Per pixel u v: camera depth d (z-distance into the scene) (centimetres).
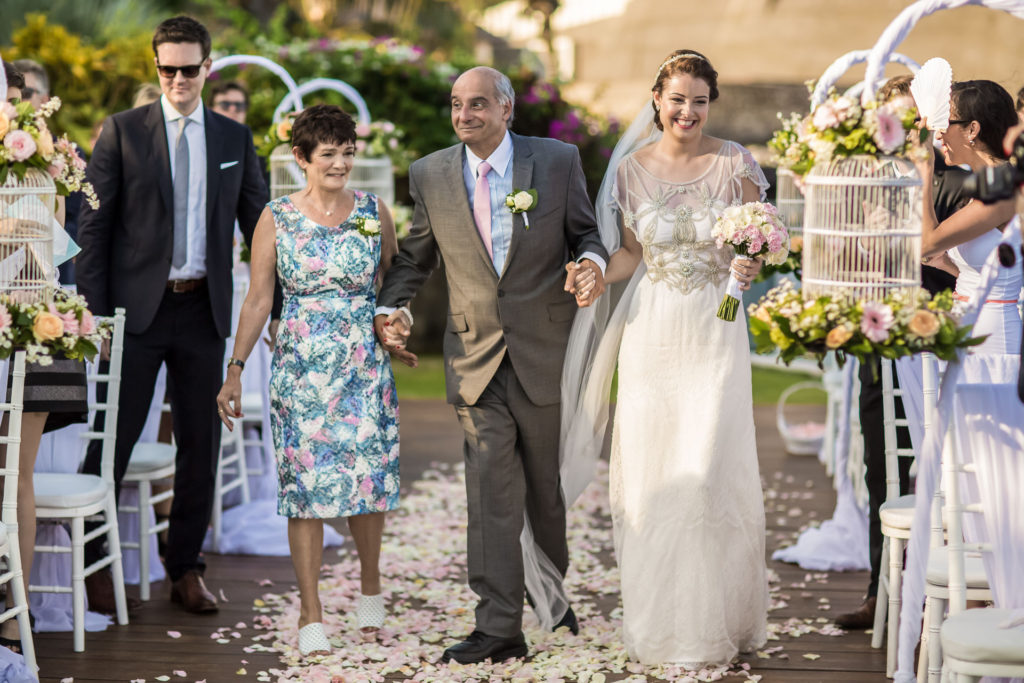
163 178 430
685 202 369
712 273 368
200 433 434
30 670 338
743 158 370
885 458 400
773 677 360
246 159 454
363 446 386
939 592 308
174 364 437
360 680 357
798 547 498
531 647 388
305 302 388
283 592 459
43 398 359
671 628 364
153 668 372
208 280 434
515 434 384
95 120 888
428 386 960
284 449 386
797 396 946
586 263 366
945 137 353
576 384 389
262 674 363
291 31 1437
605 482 653
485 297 378
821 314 272
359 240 388
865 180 278
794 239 393
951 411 289
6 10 1030
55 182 327
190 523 435
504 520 377
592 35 1510
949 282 388
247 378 561
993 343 344
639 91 1351
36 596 415
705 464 362
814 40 1295
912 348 272
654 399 368
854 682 357
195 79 430
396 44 1019
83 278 429
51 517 384
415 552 506
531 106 998
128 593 456
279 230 388
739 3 1366
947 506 294
